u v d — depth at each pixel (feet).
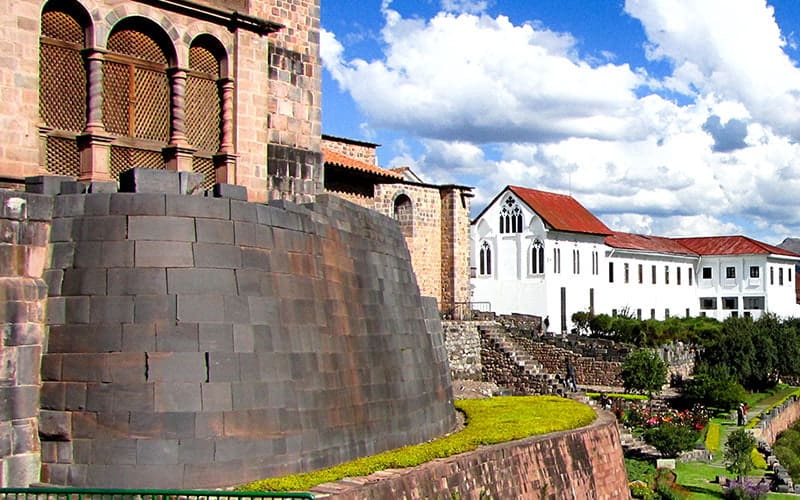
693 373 211.20
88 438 52.19
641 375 175.32
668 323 223.92
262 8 79.15
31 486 51.31
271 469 55.62
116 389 52.47
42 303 54.13
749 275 315.99
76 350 53.21
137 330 53.26
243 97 72.79
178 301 54.24
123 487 51.44
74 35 63.26
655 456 128.36
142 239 54.49
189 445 52.60
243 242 58.03
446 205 198.90
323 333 63.41
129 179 57.00
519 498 69.77
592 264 254.68
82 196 55.31
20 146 59.06
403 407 73.41
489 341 180.04
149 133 67.46
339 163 140.97
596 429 87.92
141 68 66.95
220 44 71.56
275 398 57.00
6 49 58.34
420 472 57.77
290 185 80.48
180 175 58.18
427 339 83.41
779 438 172.14
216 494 43.70
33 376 53.16
